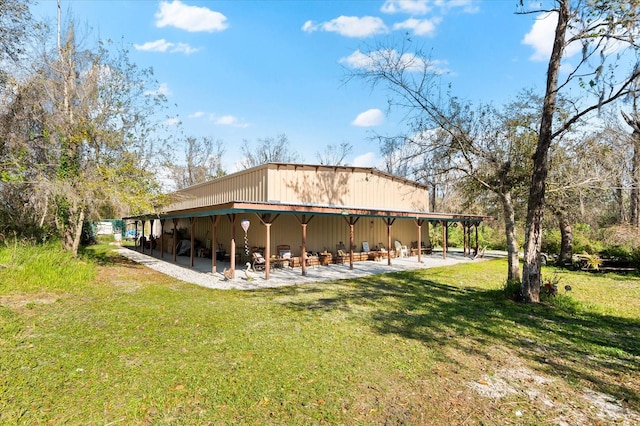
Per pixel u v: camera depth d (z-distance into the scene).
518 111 10.64
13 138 10.66
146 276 10.98
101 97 12.72
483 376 3.99
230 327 5.57
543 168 7.73
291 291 8.83
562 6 7.23
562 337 5.45
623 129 10.34
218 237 17.17
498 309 7.17
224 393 3.45
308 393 3.49
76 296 7.61
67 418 2.98
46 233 12.13
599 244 15.53
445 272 12.88
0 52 10.28
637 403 3.45
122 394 3.39
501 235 25.20
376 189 17.77
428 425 2.99
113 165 12.81
